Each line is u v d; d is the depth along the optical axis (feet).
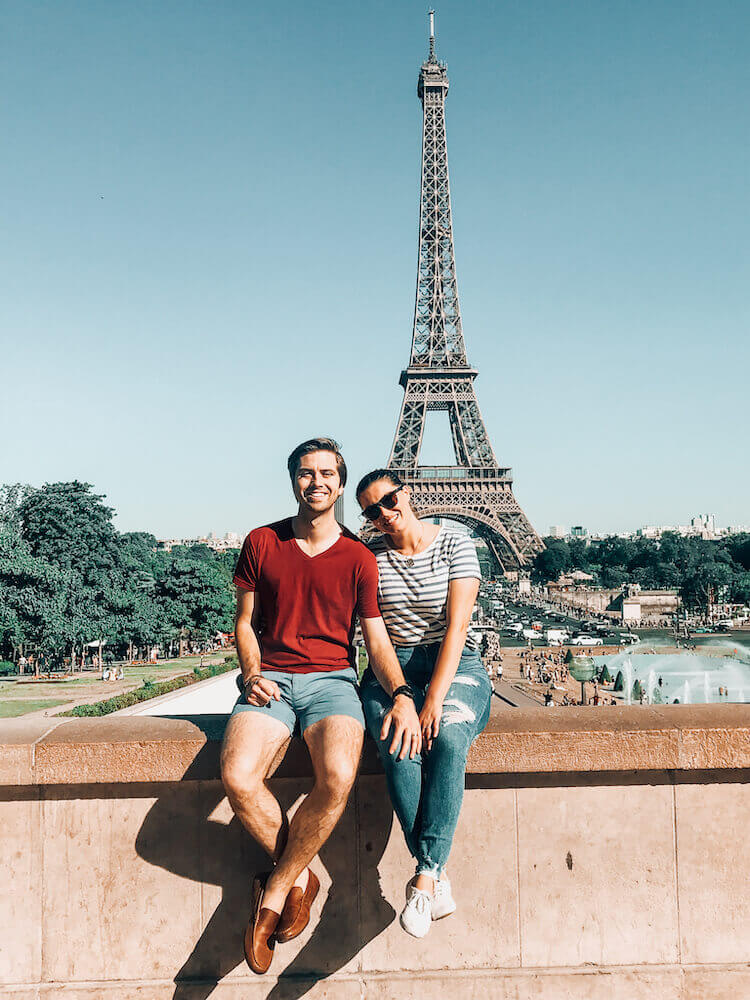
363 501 19.74
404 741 17.71
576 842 20.58
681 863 20.61
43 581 247.29
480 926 20.36
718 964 20.47
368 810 20.54
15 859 20.17
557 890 20.51
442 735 18.03
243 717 18.24
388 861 20.48
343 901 20.42
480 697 19.21
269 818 17.79
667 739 19.98
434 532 20.27
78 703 196.13
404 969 20.35
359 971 20.29
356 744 17.62
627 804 20.67
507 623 596.29
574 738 19.88
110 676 259.60
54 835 20.25
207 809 20.39
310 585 19.08
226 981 20.12
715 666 374.22
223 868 20.30
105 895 20.21
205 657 366.84
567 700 260.42
